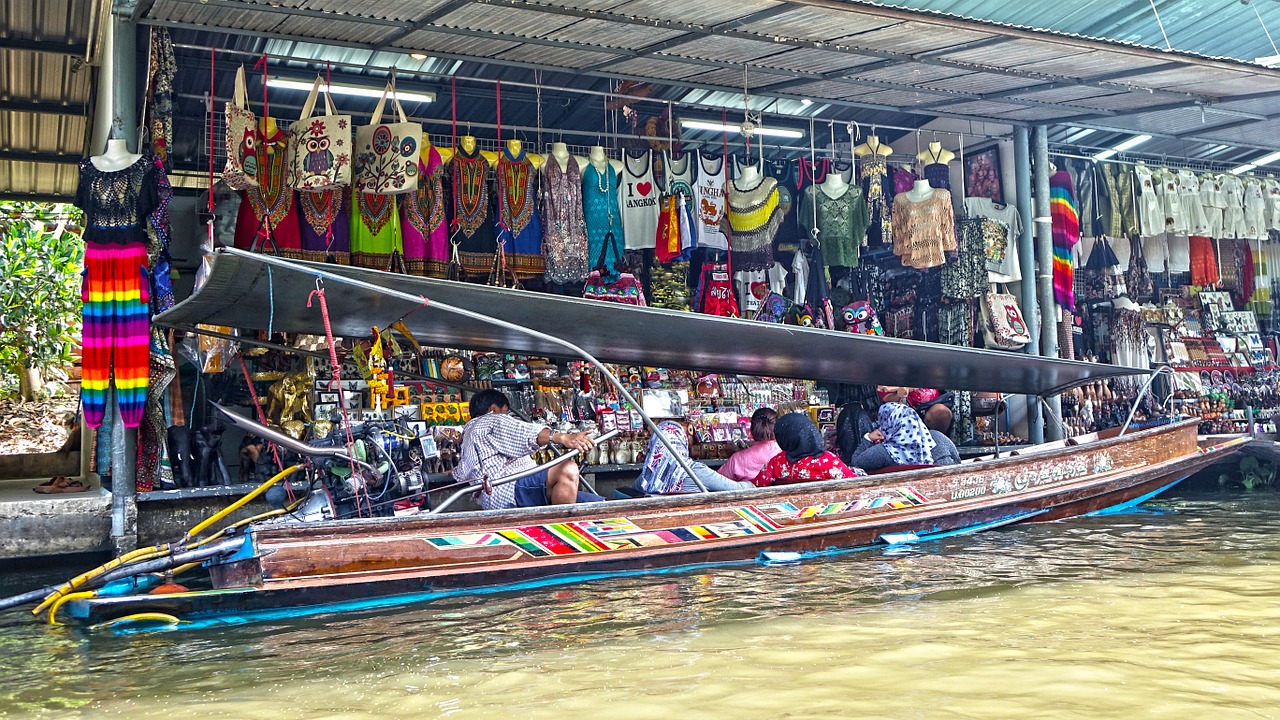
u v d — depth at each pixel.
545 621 4.89
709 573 6.13
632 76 9.04
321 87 9.19
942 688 3.56
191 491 7.57
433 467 8.20
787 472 7.25
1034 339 11.30
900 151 12.30
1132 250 12.56
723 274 10.27
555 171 9.34
